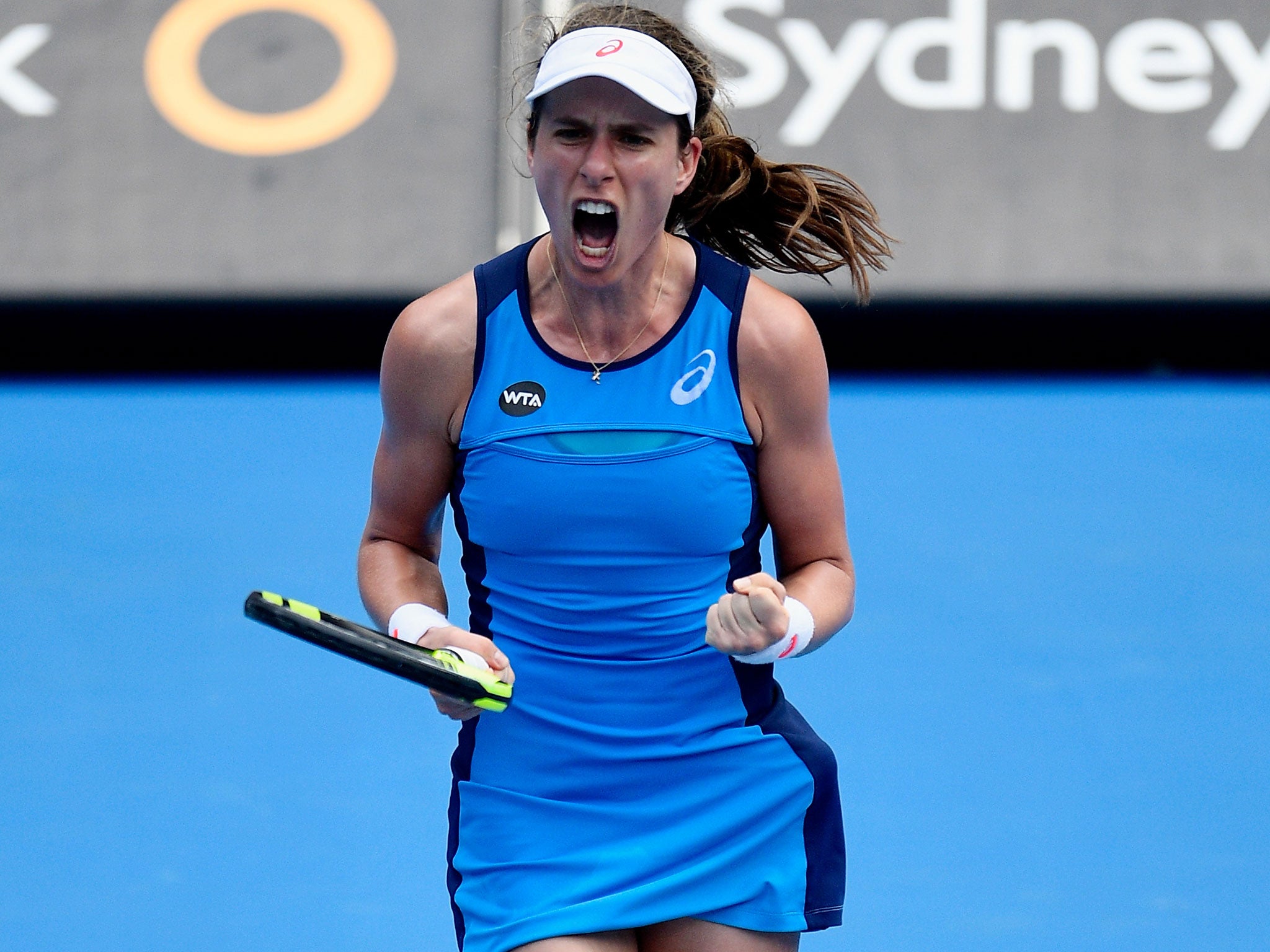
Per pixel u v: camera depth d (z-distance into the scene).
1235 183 31.58
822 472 9.78
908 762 17.00
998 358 35.41
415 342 9.41
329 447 28.27
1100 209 31.56
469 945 9.77
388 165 31.36
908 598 21.50
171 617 20.80
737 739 9.65
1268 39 31.62
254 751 17.25
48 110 31.33
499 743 9.73
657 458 9.22
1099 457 27.98
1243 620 20.88
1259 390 32.75
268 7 31.52
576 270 9.06
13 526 24.16
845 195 10.80
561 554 9.41
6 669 19.22
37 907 14.24
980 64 31.47
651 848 9.56
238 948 13.61
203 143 31.39
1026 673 19.22
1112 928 13.95
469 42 31.45
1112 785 16.56
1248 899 14.45
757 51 31.19
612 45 8.78
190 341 34.69
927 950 13.60
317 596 21.36
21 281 31.27
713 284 9.40
